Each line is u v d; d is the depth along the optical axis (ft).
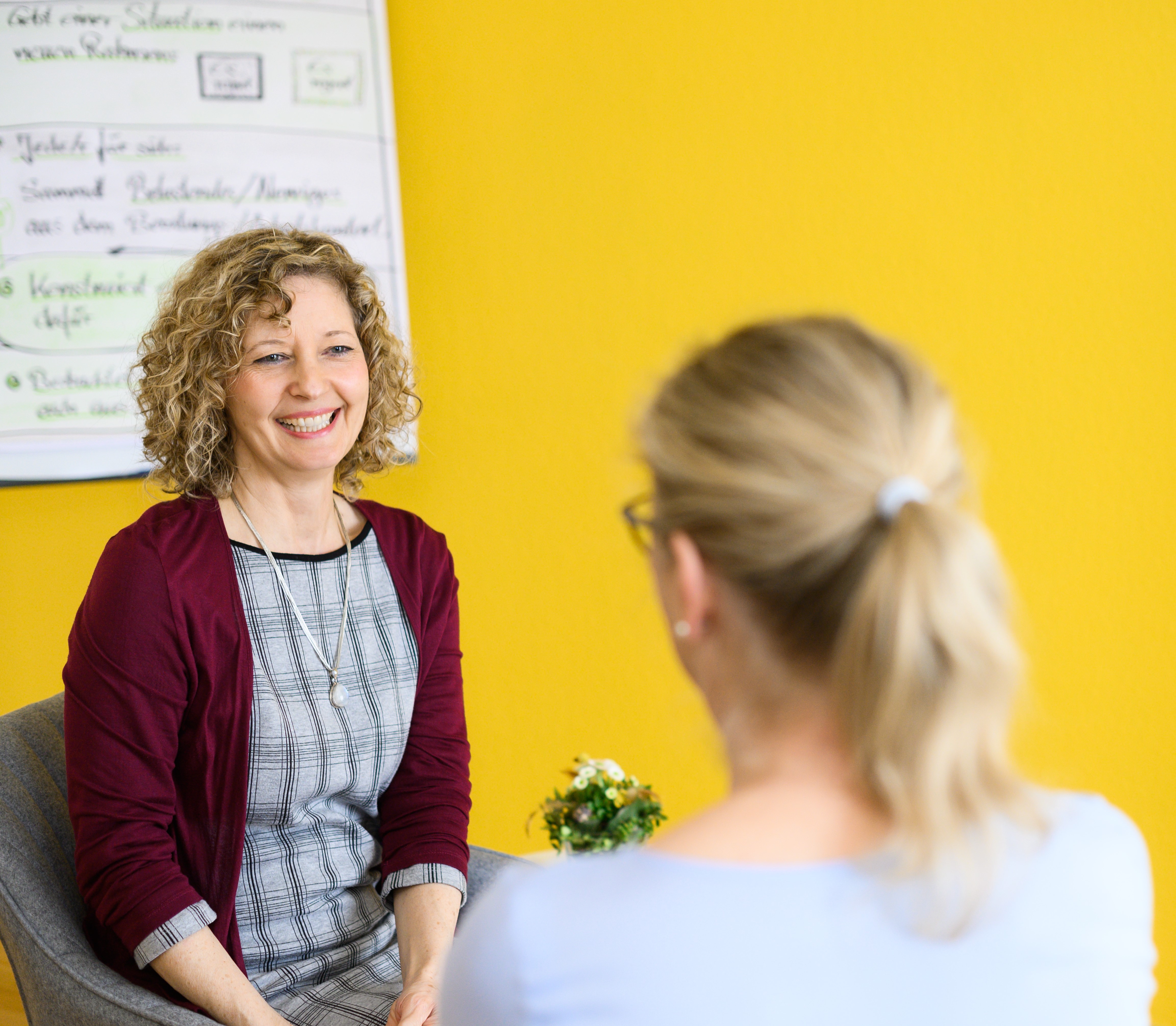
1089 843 2.20
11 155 7.36
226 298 4.58
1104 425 7.73
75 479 7.64
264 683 4.59
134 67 7.49
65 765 4.91
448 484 8.29
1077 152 7.60
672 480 2.20
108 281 7.58
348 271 4.97
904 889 1.98
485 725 8.48
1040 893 2.08
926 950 1.96
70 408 7.59
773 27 7.93
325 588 4.83
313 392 4.63
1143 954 2.17
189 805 4.53
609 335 8.23
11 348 7.47
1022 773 2.37
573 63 8.02
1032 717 2.29
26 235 7.43
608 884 2.08
